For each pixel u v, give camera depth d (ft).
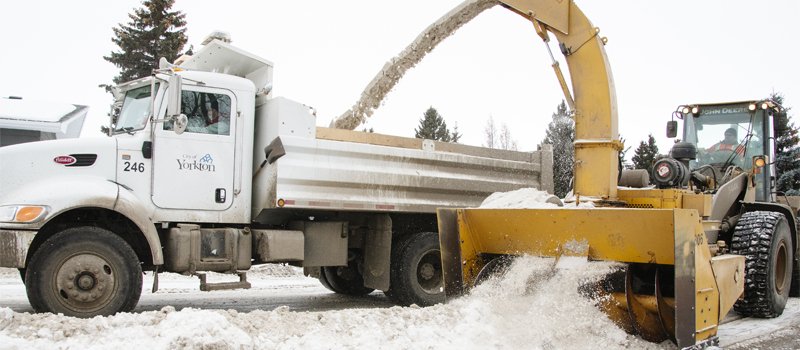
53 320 14.84
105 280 18.71
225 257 22.03
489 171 28.25
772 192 28.17
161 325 14.44
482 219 19.70
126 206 19.52
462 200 27.27
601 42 20.22
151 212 20.94
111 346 13.34
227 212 22.33
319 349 14.28
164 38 62.85
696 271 15.65
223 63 24.86
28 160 19.26
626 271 16.57
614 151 20.18
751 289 22.49
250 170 22.98
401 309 17.56
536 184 29.96
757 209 25.45
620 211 16.65
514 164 28.96
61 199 18.62
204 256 21.59
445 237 20.15
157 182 21.08
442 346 14.94
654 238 16.15
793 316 23.90
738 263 18.52
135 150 20.80
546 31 20.67
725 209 23.76
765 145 27.40
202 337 13.78
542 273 17.49
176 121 20.11
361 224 26.40
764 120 27.45
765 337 19.95
